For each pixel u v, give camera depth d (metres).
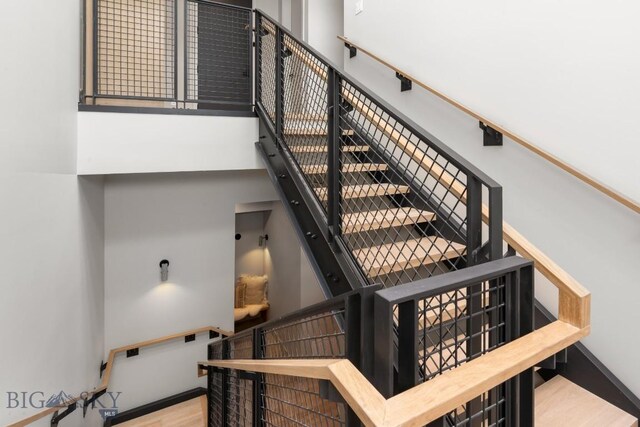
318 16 4.63
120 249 3.73
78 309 2.38
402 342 0.72
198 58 4.04
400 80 2.96
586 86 1.79
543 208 2.00
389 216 2.01
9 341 1.26
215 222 4.26
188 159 2.78
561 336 0.85
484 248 1.16
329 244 1.90
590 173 1.79
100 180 3.37
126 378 3.76
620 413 1.64
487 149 2.30
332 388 0.76
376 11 3.21
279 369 1.01
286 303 5.39
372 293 0.80
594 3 1.74
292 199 2.40
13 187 1.30
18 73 1.33
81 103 2.45
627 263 1.67
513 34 2.12
